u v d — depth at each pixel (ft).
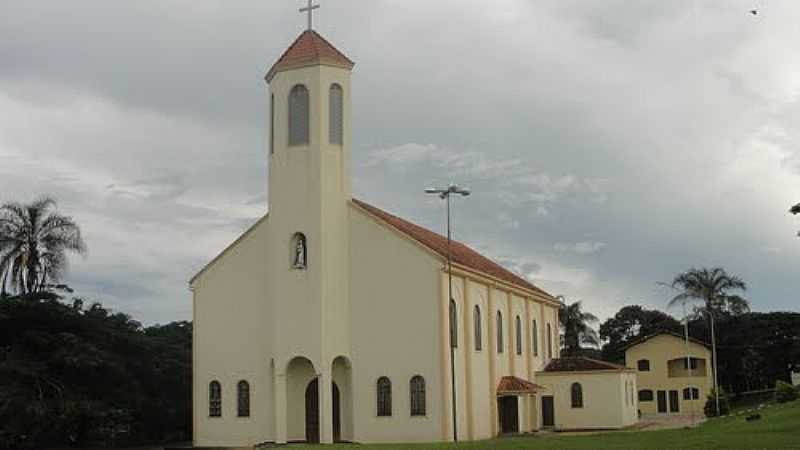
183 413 223.92
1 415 174.19
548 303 253.03
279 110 171.32
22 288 209.26
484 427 186.09
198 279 180.65
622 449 110.73
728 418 179.11
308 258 166.20
